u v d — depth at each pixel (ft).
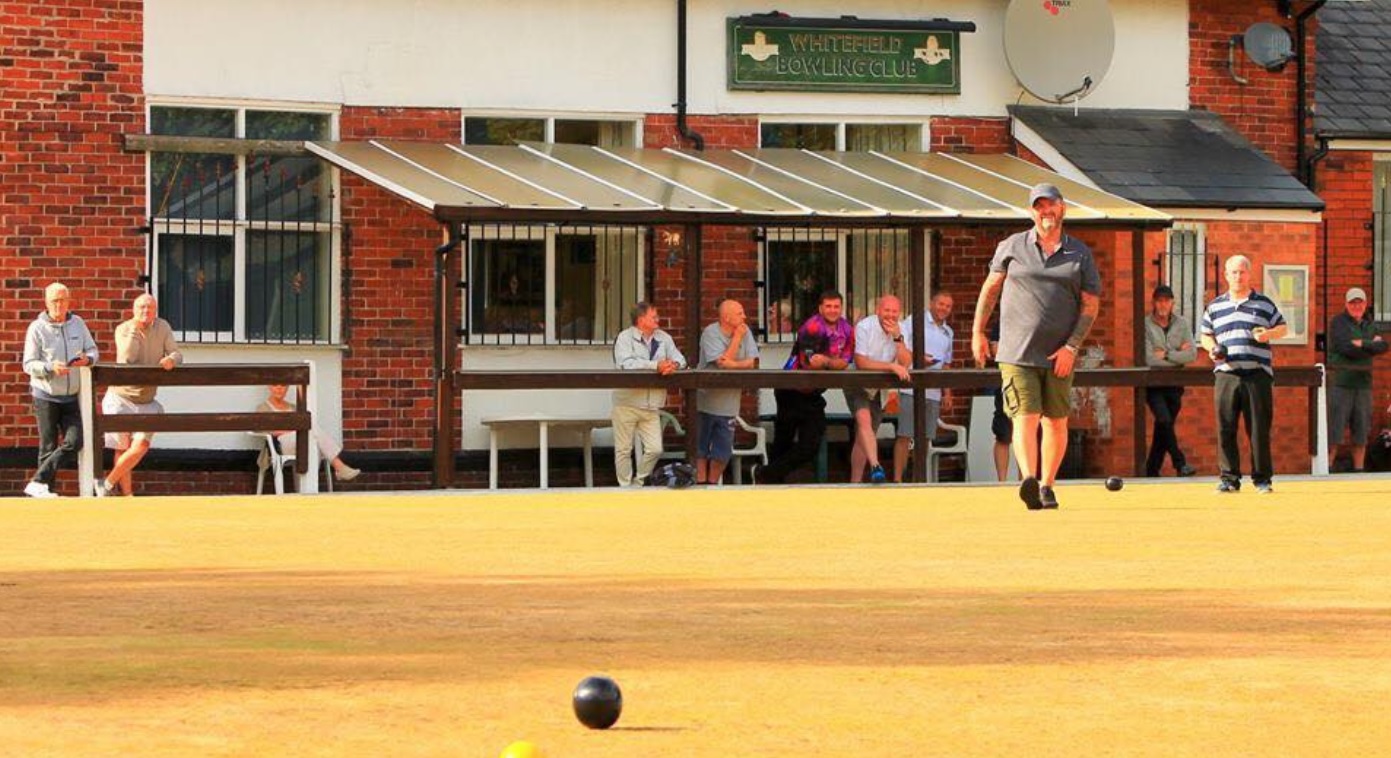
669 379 123.24
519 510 93.09
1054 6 146.72
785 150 142.10
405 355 135.23
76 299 129.39
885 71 145.48
